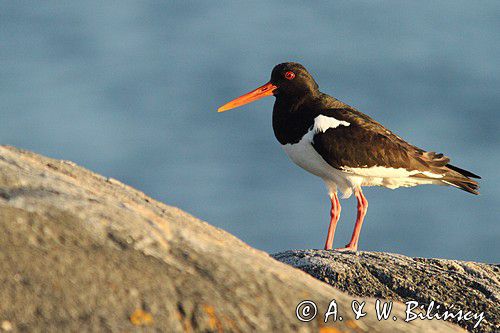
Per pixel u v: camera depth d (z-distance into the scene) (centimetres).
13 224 468
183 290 472
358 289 761
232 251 527
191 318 461
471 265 808
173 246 499
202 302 469
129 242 486
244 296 485
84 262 464
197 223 588
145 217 516
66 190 511
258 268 514
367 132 1097
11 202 480
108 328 439
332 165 1098
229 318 468
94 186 568
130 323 446
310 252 835
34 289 443
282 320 481
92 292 452
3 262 450
